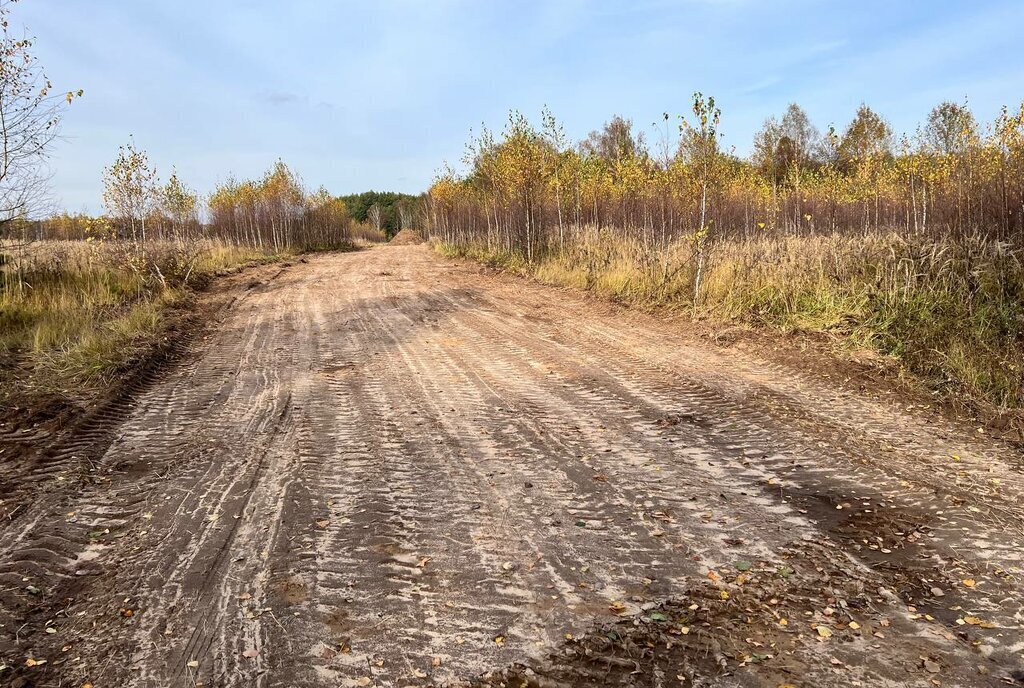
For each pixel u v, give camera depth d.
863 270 10.30
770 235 19.28
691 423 6.06
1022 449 5.25
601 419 6.24
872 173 20.42
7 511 4.45
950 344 7.50
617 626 3.19
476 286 17.22
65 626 3.28
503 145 21.98
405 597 3.46
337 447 5.61
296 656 3.01
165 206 21.23
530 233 21.03
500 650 3.03
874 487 4.61
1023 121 9.50
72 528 4.24
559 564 3.75
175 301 13.85
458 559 3.82
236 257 26.17
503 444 5.64
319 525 4.24
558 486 4.79
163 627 3.24
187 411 6.64
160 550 3.96
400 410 6.62
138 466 5.21
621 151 25.09
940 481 4.67
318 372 8.27
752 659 2.93
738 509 4.36
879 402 6.50
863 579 3.52
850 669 2.84
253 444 5.69
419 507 4.48
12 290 11.23
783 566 3.67
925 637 3.04
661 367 8.13
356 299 15.27
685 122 12.25
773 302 10.42
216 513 4.42
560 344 9.73
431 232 45.78
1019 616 3.16
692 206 17.36
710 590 3.47
